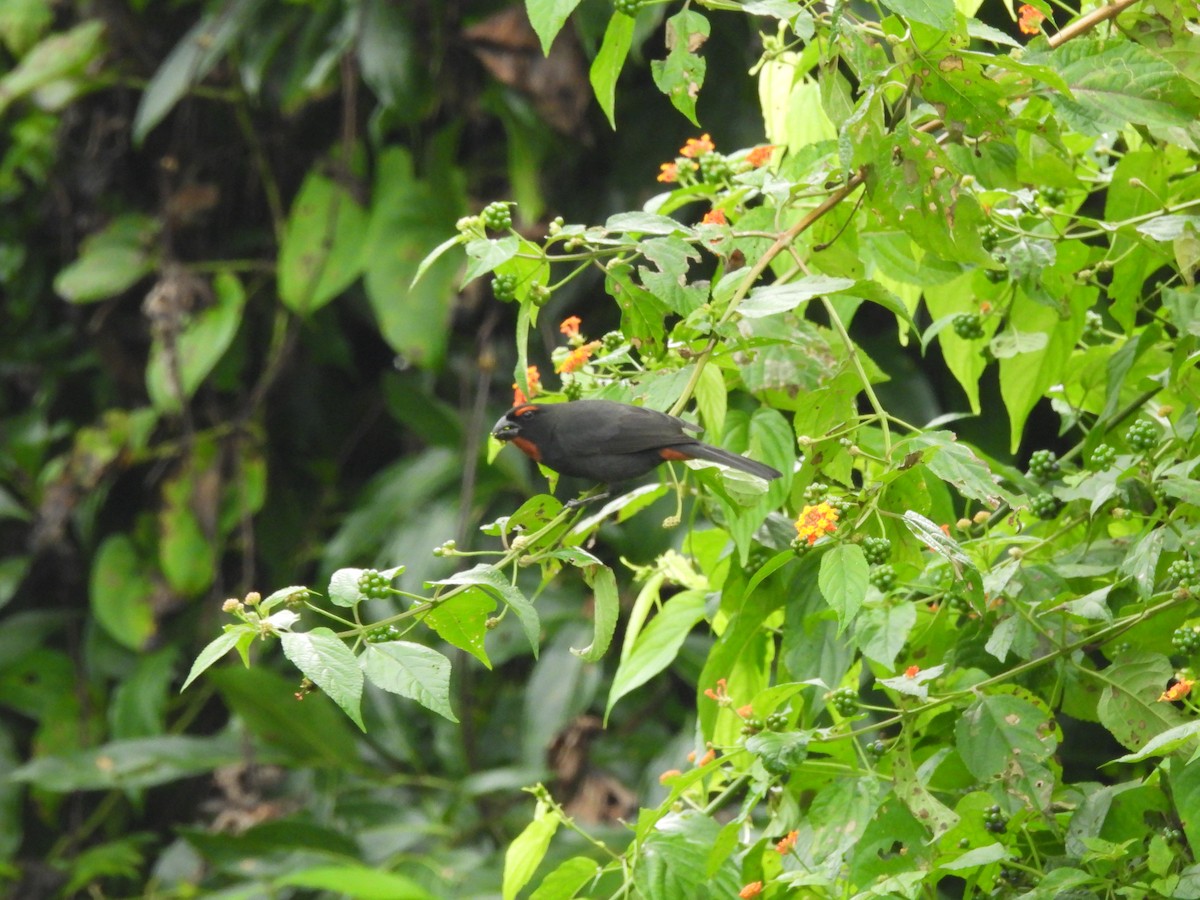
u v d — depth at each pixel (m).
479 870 11.81
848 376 6.68
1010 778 6.09
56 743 14.61
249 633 5.18
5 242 15.72
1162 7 6.73
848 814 6.20
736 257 7.25
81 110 15.12
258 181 14.85
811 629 6.99
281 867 12.02
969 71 6.20
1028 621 6.53
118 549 14.67
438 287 13.22
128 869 13.79
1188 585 6.20
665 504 12.04
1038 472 7.62
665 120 12.81
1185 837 6.34
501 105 13.02
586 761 12.81
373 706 13.33
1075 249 7.40
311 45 13.63
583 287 13.20
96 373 15.77
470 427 13.60
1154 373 7.95
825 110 6.68
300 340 14.99
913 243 7.50
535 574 13.32
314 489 15.44
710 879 6.69
